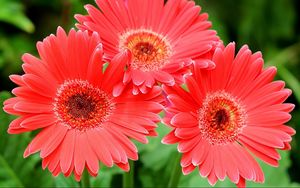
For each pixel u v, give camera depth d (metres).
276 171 0.64
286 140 0.49
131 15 0.53
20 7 0.73
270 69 0.50
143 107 0.48
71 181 0.60
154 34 0.54
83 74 0.50
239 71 0.51
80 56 0.49
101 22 0.50
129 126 0.48
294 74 0.84
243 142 0.51
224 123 0.51
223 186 0.62
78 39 0.48
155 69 0.51
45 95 0.49
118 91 0.48
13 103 0.47
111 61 0.48
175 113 0.47
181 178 0.63
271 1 0.84
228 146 0.50
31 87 0.48
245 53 0.50
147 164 0.64
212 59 0.49
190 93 0.48
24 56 0.48
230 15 0.85
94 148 0.49
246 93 0.51
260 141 0.50
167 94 0.48
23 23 0.73
